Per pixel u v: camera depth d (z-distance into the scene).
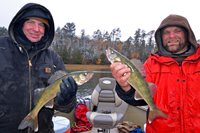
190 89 1.98
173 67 2.15
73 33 49.28
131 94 2.10
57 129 3.47
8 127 1.83
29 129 1.98
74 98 2.20
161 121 2.06
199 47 2.21
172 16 2.34
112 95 5.20
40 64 2.16
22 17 2.01
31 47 2.09
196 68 2.03
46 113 2.18
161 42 2.46
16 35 2.05
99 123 4.05
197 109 1.91
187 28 2.16
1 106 1.81
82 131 5.01
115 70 1.84
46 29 2.35
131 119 5.45
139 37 52.03
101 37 52.72
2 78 1.85
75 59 42.81
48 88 2.04
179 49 2.28
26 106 1.95
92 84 17.95
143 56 48.59
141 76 2.01
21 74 1.98
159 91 2.18
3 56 1.92
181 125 1.94
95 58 44.44
